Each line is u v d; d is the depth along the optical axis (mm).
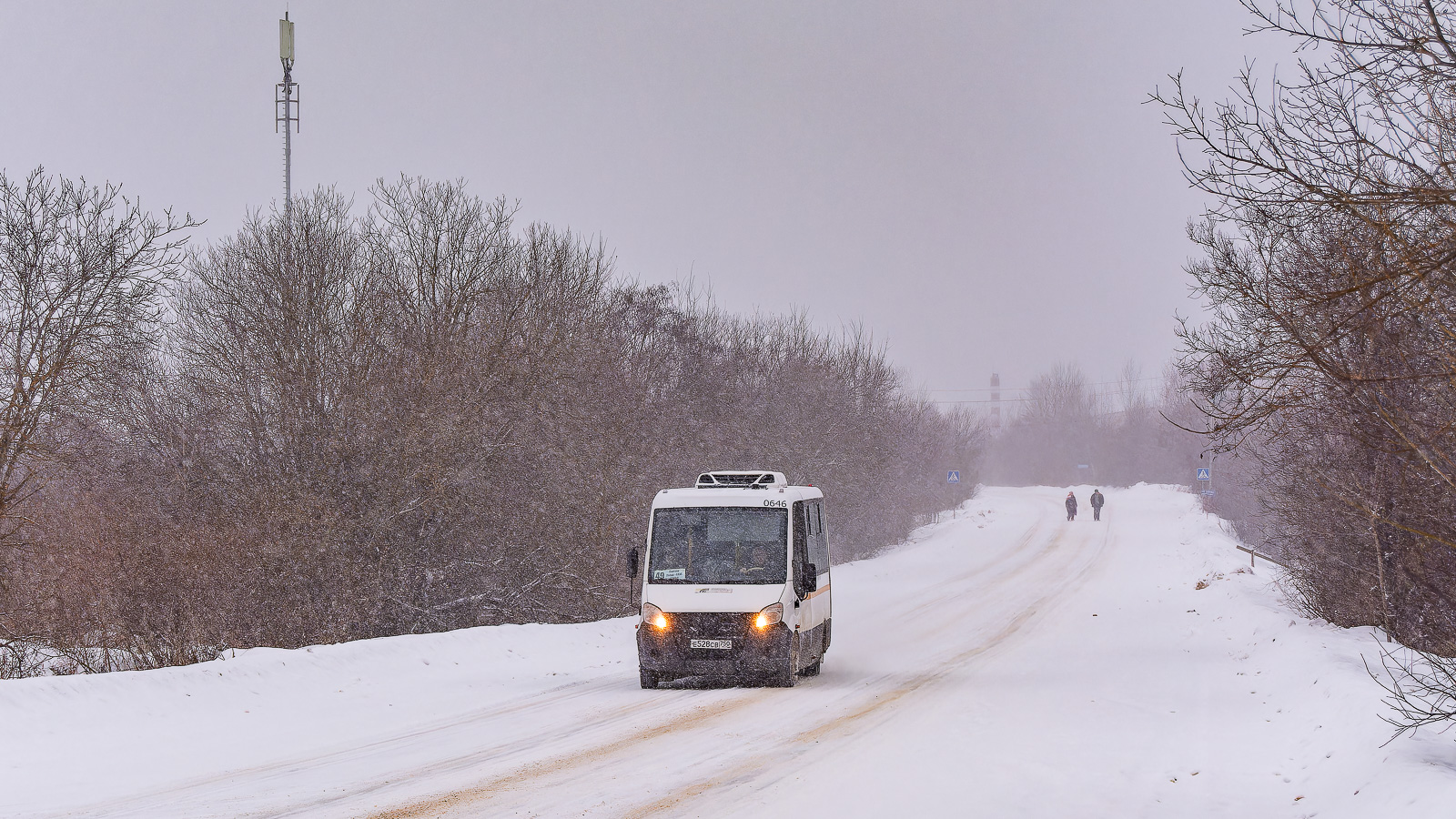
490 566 27750
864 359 52594
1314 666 13695
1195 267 11828
